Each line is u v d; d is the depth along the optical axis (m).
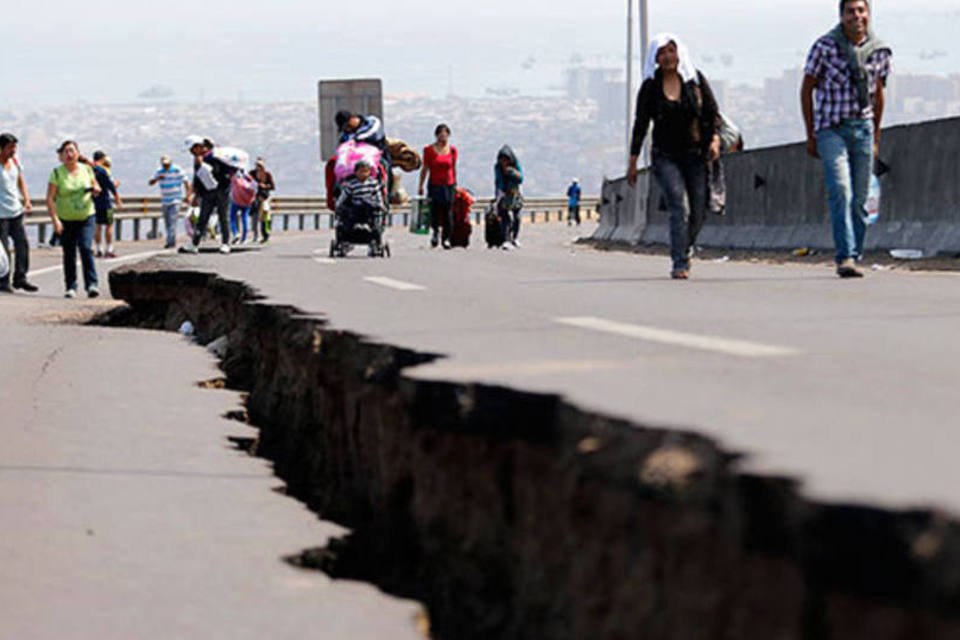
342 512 14.23
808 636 7.18
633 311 21.64
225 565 12.09
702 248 55.78
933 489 7.60
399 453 12.96
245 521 13.62
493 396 11.17
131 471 15.80
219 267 36.50
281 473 16.25
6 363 24.98
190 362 25.59
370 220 48.69
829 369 13.69
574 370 13.29
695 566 8.09
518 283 29.97
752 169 52.88
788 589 7.37
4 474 15.40
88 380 22.84
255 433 18.66
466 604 10.82
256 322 23.05
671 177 31.47
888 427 9.93
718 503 8.00
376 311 21.34
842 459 8.52
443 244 65.69
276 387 20.00
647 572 8.51
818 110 31.41
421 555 11.94
